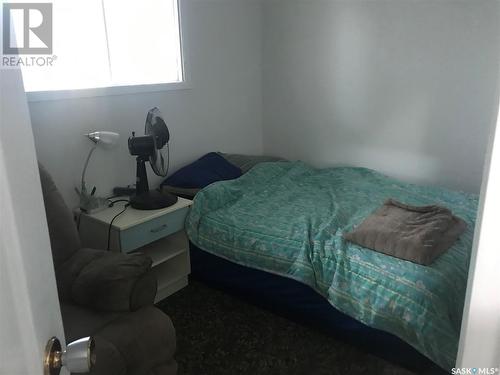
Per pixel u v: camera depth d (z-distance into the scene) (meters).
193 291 2.58
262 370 1.92
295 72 3.64
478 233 0.61
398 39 3.07
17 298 0.54
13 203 0.54
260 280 2.29
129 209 2.40
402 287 1.75
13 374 0.52
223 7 3.30
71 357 0.63
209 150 3.41
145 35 2.80
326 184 3.12
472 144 2.96
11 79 0.55
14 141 0.55
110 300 1.59
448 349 1.58
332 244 2.07
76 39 2.38
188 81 3.08
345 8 3.25
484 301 0.60
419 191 2.86
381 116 3.28
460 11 2.80
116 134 2.36
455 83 2.92
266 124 3.94
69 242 1.86
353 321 1.95
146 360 1.53
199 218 2.53
